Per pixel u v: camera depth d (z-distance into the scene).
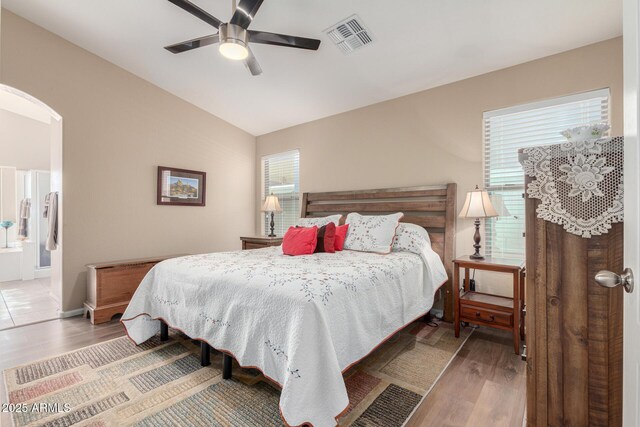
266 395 1.77
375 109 3.73
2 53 2.78
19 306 3.51
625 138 0.82
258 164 5.16
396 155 3.54
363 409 1.64
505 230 2.85
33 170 5.19
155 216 3.88
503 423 1.54
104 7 2.67
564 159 1.19
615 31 2.29
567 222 1.18
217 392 1.79
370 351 1.80
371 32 2.54
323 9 2.34
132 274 3.30
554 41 2.44
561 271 1.20
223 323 1.85
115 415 1.60
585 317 1.16
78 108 3.23
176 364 2.13
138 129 3.71
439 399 1.74
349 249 3.09
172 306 2.26
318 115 4.22
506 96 2.83
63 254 3.14
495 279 2.88
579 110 2.51
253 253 2.91
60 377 1.97
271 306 1.60
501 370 2.05
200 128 4.36
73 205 3.21
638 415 0.69
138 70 3.59
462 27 2.38
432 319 3.04
